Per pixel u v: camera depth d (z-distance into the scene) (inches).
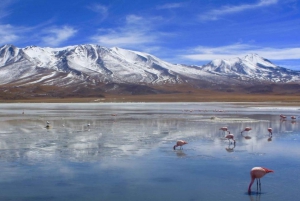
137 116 2603.3
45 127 1825.8
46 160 1026.1
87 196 733.9
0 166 957.8
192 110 3373.5
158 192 757.9
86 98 7623.0
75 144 1284.4
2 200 711.7
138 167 952.9
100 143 1306.6
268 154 1108.5
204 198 721.6
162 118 2411.4
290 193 749.3
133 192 757.9
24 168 938.7
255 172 767.1
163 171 914.1
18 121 2182.6
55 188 782.5
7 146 1239.5
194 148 1211.2
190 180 839.1
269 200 709.9
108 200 713.0
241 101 5969.5
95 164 982.4
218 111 3189.0
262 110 3356.3
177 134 1556.3
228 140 1389.0
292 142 1339.8
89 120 2256.4
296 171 909.2
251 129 1673.2
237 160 1029.2
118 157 1067.3
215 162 1006.4
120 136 1488.7
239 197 726.5
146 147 1227.9
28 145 1259.8
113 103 5551.2
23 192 756.6
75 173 895.1
